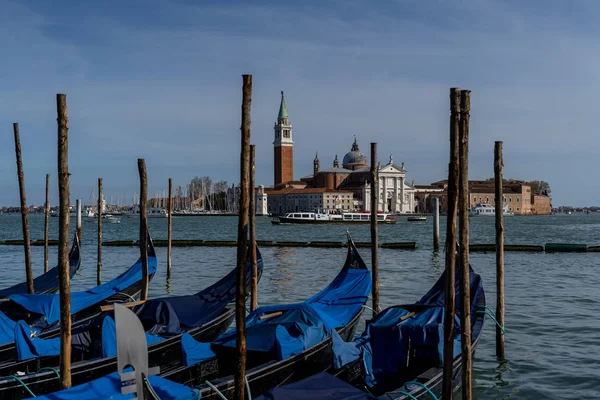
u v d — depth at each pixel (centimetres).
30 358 1578
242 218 1281
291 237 8600
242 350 1262
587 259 4953
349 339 1964
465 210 1319
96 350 1692
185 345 1551
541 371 1809
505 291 3241
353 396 1135
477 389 1672
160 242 6469
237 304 1267
